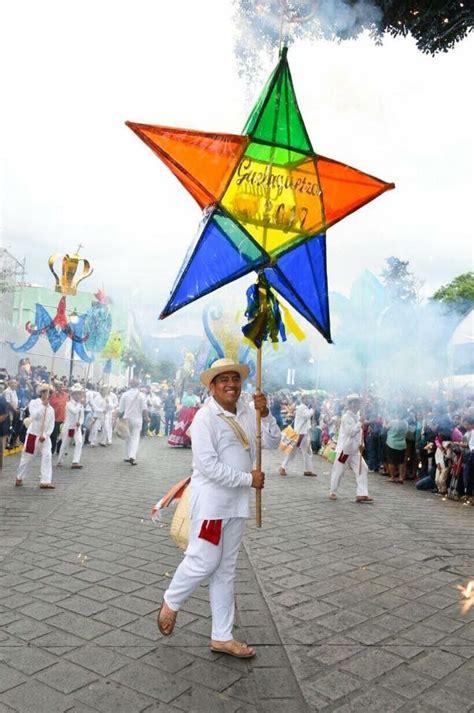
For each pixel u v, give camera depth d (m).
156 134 3.13
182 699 2.89
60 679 3.03
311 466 11.64
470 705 2.94
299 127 3.28
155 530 6.26
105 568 4.87
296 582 4.77
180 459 13.49
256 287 3.55
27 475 9.91
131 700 2.86
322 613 4.11
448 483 10.02
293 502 8.47
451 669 3.32
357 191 3.51
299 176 3.40
